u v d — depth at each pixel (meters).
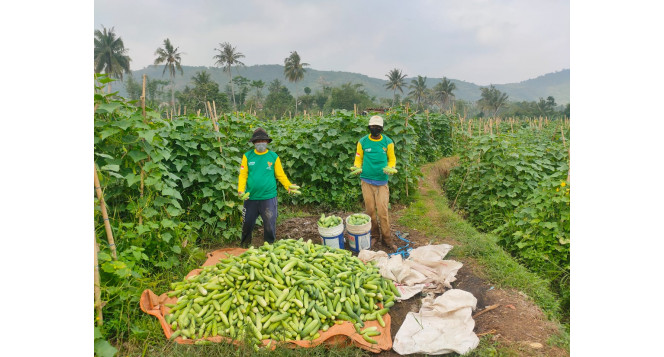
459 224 6.78
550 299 4.36
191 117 6.64
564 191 5.41
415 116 10.09
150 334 3.52
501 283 4.61
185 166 6.10
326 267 4.39
